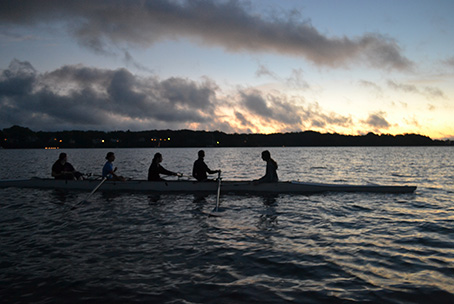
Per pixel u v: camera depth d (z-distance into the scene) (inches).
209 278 145.2
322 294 128.9
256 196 387.9
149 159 1715.1
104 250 185.8
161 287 135.9
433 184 523.2
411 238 207.9
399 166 1037.8
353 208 312.5
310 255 175.9
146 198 373.7
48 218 271.4
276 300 124.0
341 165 1121.4
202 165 425.4
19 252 182.7
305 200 359.3
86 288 135.2
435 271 152.4
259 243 198.4
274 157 1932.8
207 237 212.2
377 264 161.9
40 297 127.3
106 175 427.8
